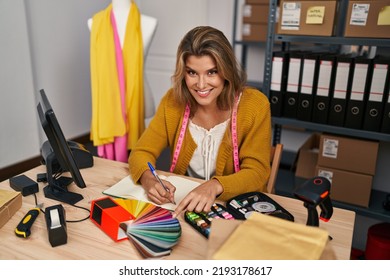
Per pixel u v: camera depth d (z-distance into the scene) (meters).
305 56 1.92
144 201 1.05
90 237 0.90
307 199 0.75
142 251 0.82
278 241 0.65
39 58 2.90
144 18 2.04
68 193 1.11
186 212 0.99
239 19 3.22
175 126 1.39
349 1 1.75
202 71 1.18
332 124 1.95
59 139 0.98
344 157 1.95
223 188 1.09
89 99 3.48
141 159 1.26
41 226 0.94
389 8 1.67
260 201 1.05
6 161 2.71
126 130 2.11
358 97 1.84
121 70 2.01
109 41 1.96
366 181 1.92
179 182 1.21
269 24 1.99
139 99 2.10
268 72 2.04
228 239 0.66
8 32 2.53
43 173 1.25
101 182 1.21
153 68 3.71
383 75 1.75
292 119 2.05
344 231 0.93
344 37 1.80
